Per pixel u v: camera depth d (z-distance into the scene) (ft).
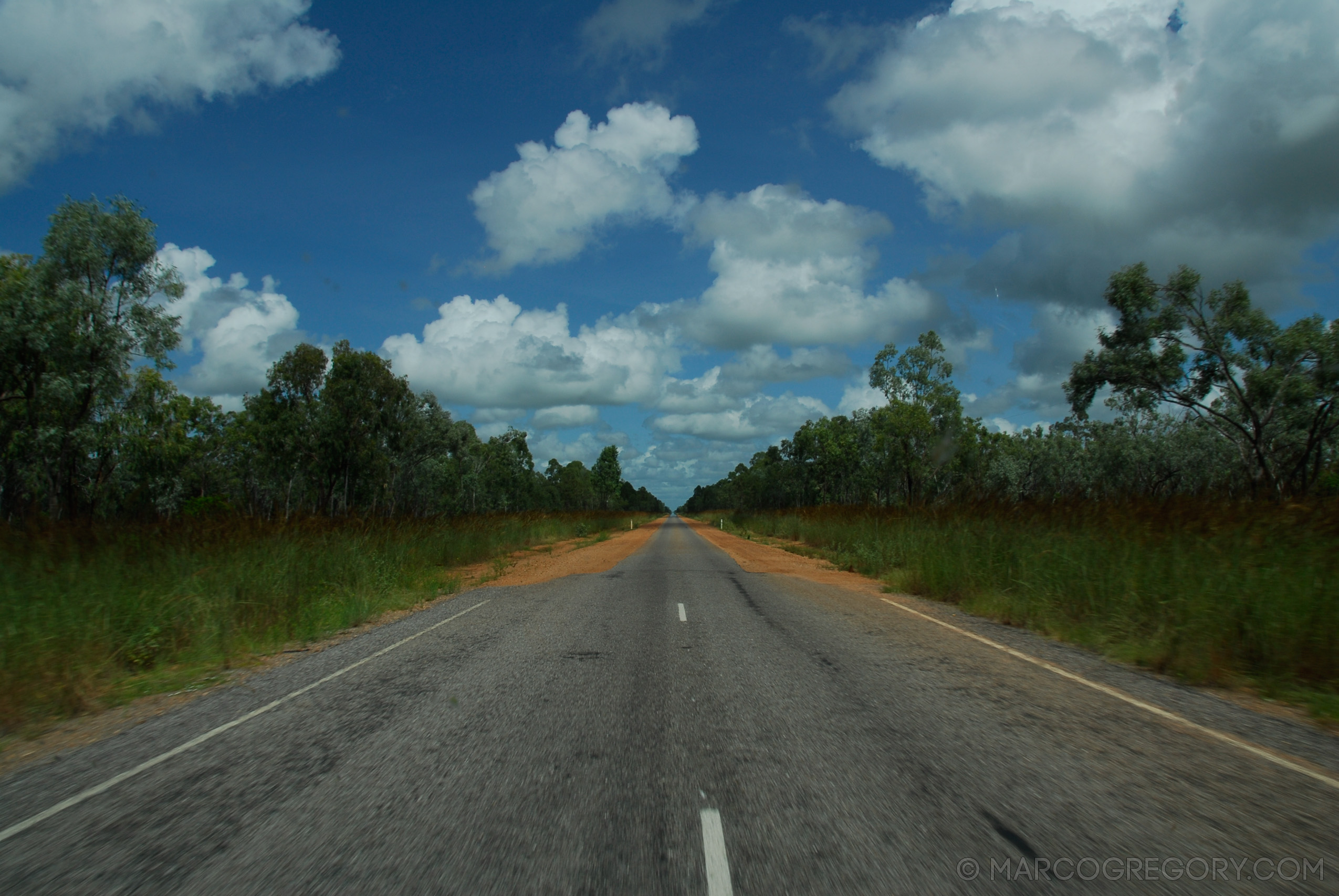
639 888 9.80
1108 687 20.79
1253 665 22.67
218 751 15.87
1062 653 25.53
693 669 23.18
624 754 15.16
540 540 115.96
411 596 42.78
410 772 14.25
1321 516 30.66
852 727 16.90
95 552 38.58
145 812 12.60
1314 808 12.39
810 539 102.53
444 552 68.95
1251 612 23.91
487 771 14.29
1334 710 18.56
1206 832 11.48
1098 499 46.39
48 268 74.95
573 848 11.00
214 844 11.30
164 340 79.97
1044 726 16.97
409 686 21.39
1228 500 38.68
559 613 36.09
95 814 12.59
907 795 12.94
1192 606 25.00
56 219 75.97
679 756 14.98
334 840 11.37
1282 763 14.61
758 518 187.01
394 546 55.01
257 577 35.40
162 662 25.11
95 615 25.88
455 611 37.55
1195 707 18.72
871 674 22.35
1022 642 27.66
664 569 62.80
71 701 19.66
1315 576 24.79
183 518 47.37
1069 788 13.23
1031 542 40.01
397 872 10.32
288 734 16.89
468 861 10.61
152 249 79.05
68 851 11.13
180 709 19.66
